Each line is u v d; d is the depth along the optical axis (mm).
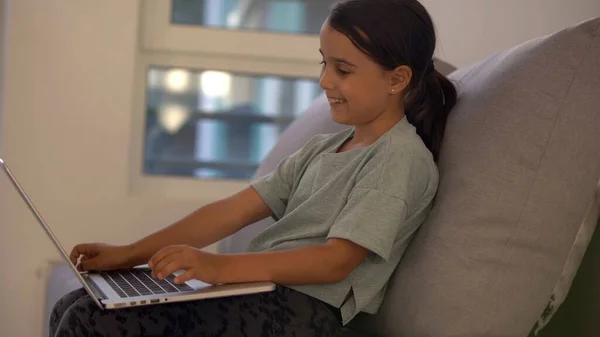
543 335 1306
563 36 1151
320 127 1548
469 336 1106
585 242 1170
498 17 2039
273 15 2182
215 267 1090
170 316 1108
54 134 1969
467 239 1127
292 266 1111
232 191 2184
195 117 2193
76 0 1957
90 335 1066
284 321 1117
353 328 1283
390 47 1185
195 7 2141
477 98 1221
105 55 1979
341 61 1193
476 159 1159
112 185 2004
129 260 1308
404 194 1137
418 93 1247
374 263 1172
